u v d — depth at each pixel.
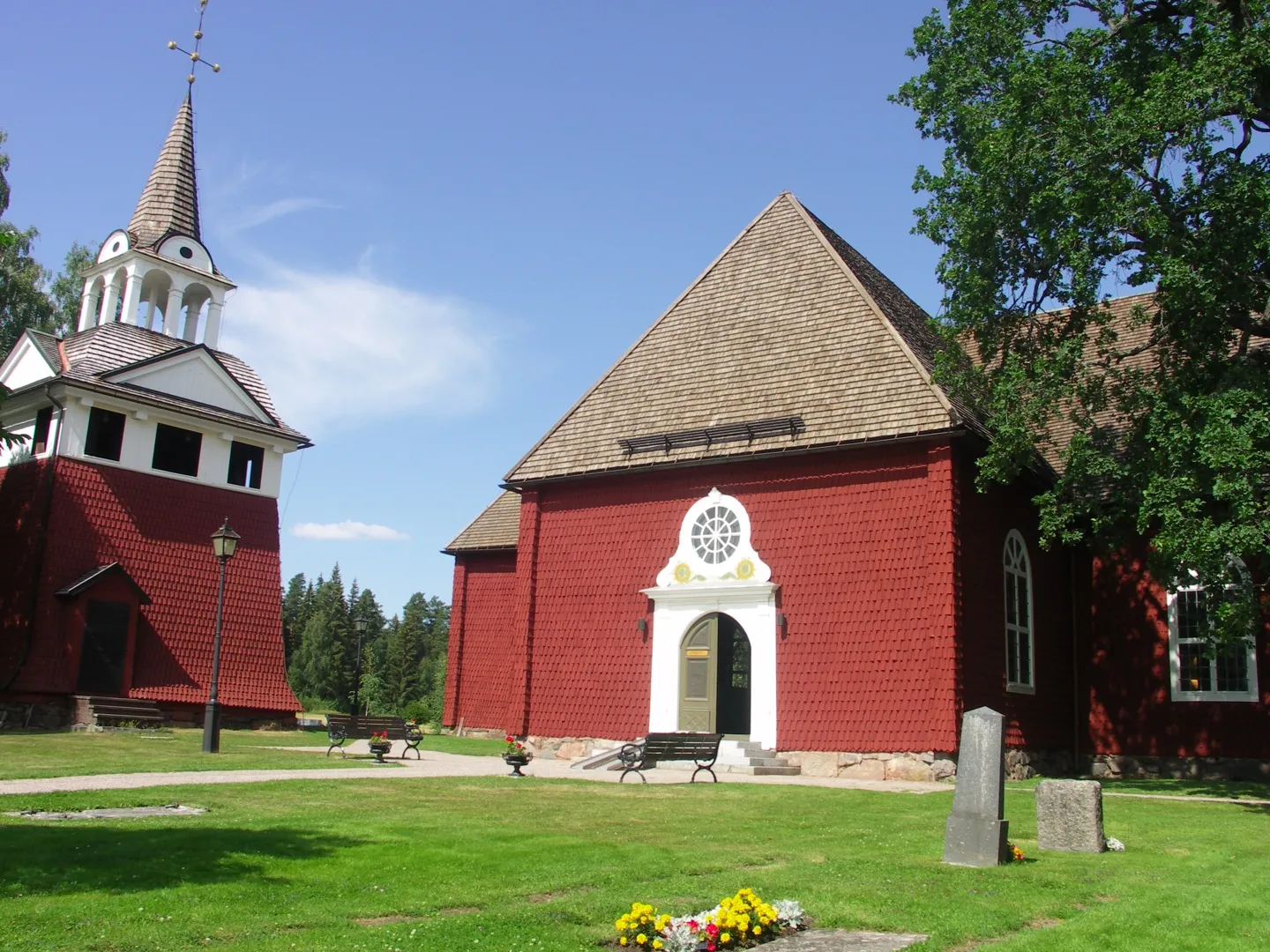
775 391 25.14
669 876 9.91
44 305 47.25
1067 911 9.12
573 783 18.09
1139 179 19.58
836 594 22.92
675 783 19.09
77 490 31.33
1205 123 18.59
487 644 36.28
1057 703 25.92
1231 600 18.58
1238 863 11.70
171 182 37.97
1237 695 24.77
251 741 26.94
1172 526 17.66
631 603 25.94
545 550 27.77
